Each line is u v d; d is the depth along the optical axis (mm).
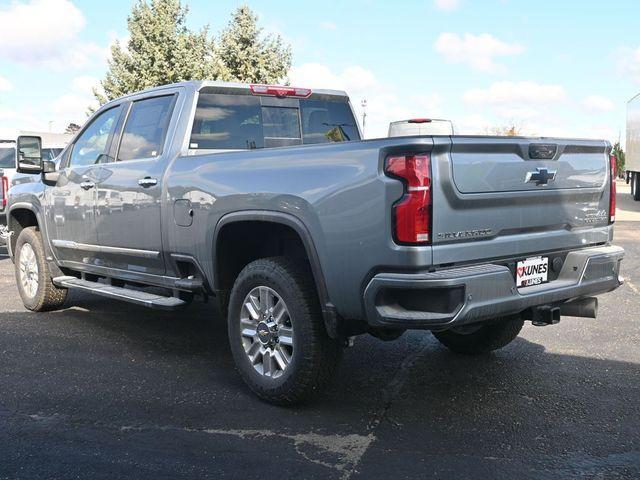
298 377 3992
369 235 3539
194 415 4039
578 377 4766
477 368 4988
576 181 4250
